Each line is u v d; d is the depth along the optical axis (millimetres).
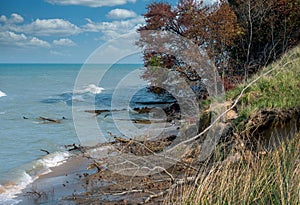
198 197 4895
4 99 29438
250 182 4961
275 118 7828
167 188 6715
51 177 8727
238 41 16484
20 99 29328
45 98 29688
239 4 17500
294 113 7938
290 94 8828
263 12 16891
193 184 5867
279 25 16719
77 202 6781
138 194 6688
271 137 7152
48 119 17516
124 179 7500
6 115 19922
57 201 6969
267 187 4750
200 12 15430
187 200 5129
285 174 4840
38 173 9141
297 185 4496
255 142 7172
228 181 5062
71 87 42719
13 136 14070
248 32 16672
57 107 23500
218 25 15234
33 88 41625
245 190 4707
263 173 5160
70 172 8938
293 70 10508
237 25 16125
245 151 6684
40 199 7223
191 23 15258
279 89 9180
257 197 4574
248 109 8297
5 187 8133
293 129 7414
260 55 16047
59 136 13883
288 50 15266
